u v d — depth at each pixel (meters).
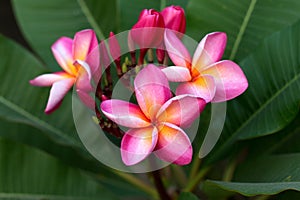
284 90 0.67
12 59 0.77
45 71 0.77
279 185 0.56
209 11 0.72
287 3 0.71
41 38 0.78
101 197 0.73
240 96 0.70
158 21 0.57
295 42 0.67
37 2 0.79
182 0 0.77
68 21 0.79
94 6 0.79
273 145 0.74
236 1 0.73
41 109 0.77
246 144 0.73
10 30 1.24
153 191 0.76
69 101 0.77
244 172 0.69
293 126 0.73
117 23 0.78
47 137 0.79
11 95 0.76
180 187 0.78
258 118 0.68
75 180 0.73
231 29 0.72
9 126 0.79
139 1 0.78
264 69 0.69
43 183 0.72
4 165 0.71
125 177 0.77
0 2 1.25
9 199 0.70
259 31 0.72
